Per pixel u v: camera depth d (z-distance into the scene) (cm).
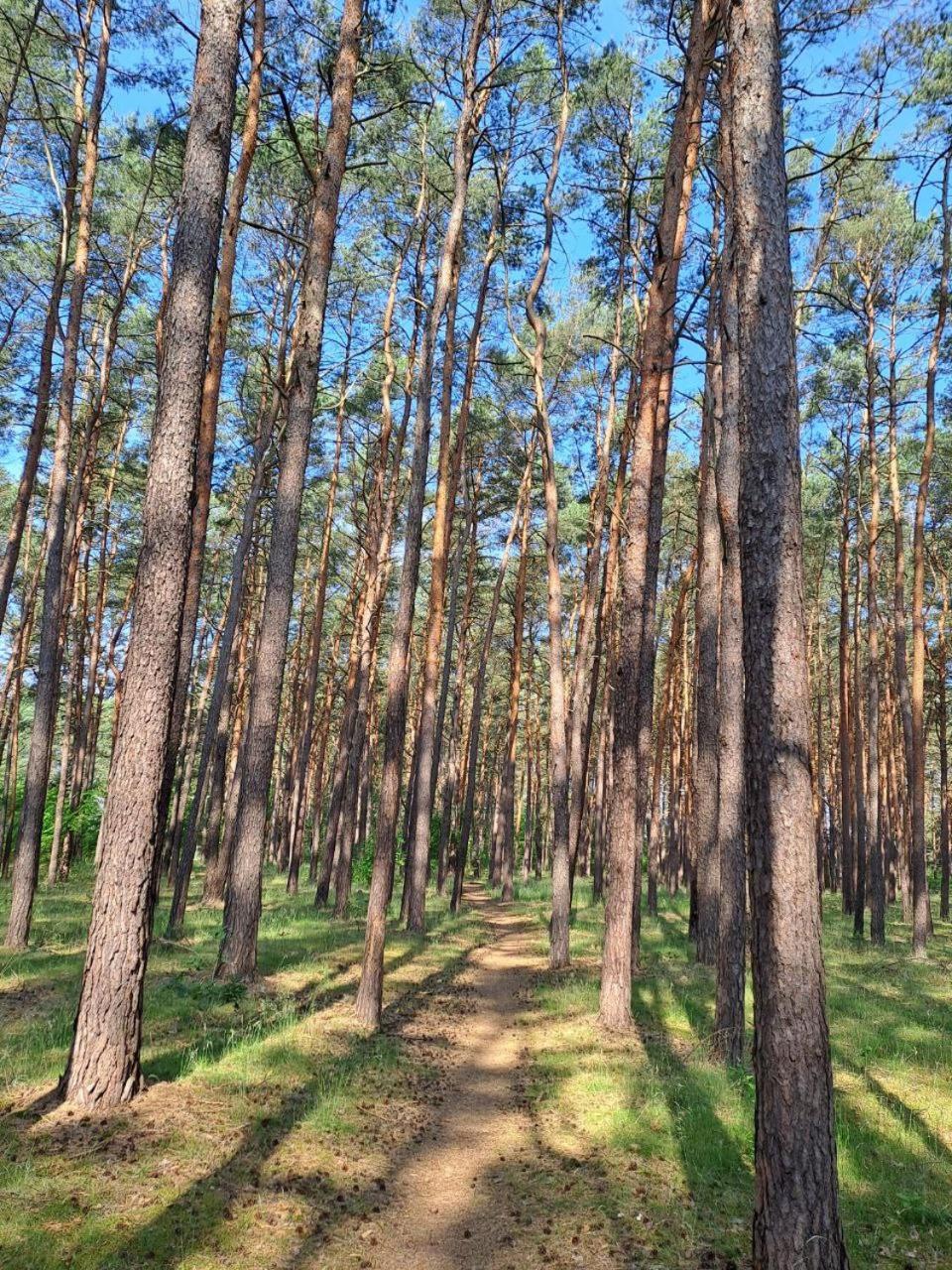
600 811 2547
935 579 2958
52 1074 641
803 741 427
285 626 1146
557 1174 584
